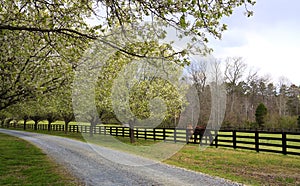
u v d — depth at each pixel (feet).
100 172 22.20
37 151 36.06
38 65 20.93
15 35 17.80
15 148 39.47
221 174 22.47
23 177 20.15
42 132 91.50
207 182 19.70
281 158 31.17
